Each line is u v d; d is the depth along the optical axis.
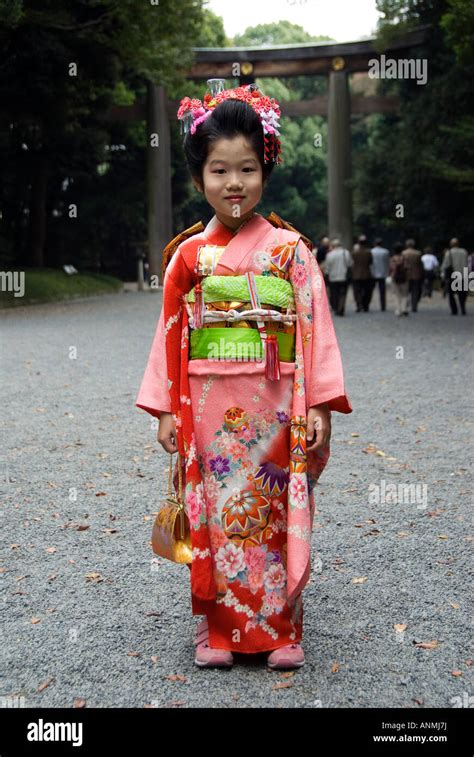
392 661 2.62
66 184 31.42
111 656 2.67
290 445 2.57
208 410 2.57
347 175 32.03
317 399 2.57
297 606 2.62
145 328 14.41
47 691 2.46
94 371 9.03
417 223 27.91
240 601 2.57
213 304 2.56
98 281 29.70
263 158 2.58
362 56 31.41
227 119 2.53
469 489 4.54
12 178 26.42
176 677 2.53
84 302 23.05
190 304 2.60
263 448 2.55
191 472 2.55
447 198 26.16
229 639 2.58
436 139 24.48
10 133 22.19
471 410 6.84
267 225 2.62
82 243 32.91
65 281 25.69
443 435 5.92
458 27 14.83
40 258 27.44
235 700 2.40
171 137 33.88
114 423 6.33
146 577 3.33
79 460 5.21
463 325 14.66
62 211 32.16
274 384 2.56
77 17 18.86
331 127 31.91
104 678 2.53
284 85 54.34
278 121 2.61
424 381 8.38
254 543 2.56
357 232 43.28
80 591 3.19
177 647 2.74
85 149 27.16
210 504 2.57
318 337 2.59
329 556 3.54
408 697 2.41
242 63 31.95
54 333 13.38
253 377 2.54
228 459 2.55
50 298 22.70
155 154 30.88
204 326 2.58
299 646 2.62
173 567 3.44
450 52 24.02
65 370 9.10
